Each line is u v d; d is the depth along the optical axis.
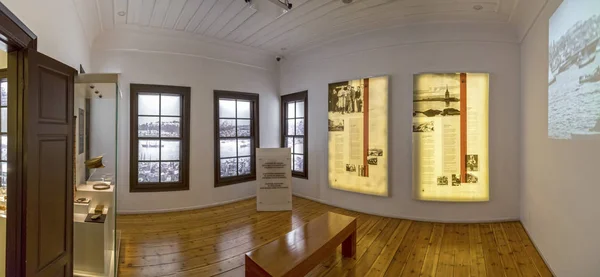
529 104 3.64
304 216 4.70
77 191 2.84
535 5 3.14
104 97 3.26
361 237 3.73
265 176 5.06
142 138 4.89
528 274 2.75
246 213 4.87
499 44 4.18
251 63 5.92
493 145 4.21
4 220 2.17
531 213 3.56
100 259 2.70
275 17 4.08
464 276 2.71
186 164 5.08
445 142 4.26
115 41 4.66
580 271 2.20
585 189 2.11
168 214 4.79
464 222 4.25
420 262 3.01
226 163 5.66
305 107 5.84
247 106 6.00
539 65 3.20
